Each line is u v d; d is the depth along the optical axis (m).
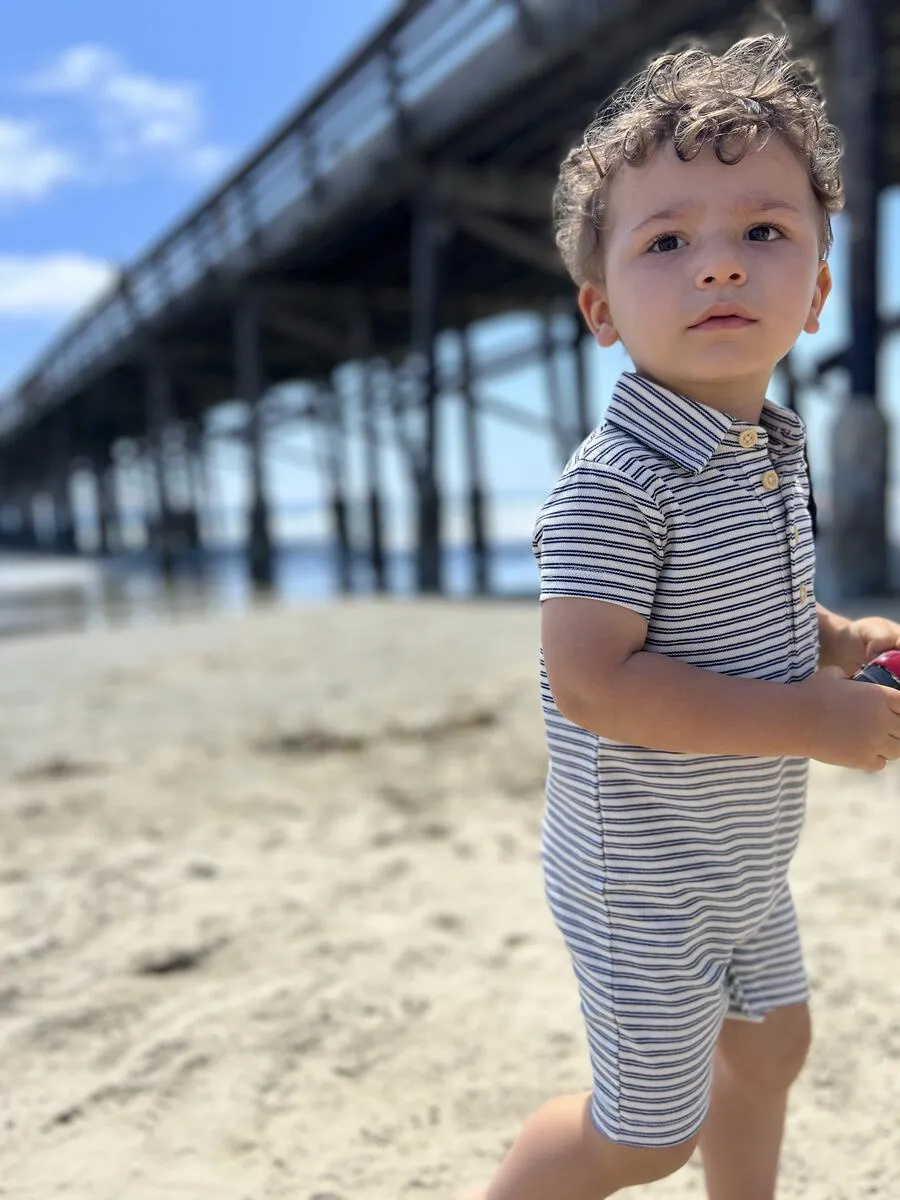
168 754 3.96
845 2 6.12
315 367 19.88
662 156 1.09
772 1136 1.35
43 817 3.28
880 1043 1.85
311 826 3.15
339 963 2.25
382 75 9.59
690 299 1.06
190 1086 1.81
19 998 2.13
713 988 1.15
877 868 2.58
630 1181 1.16
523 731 4.04
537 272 13.20
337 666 5.61
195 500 26.22
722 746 1.05
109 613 11.38
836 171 1.17
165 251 16.09
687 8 6.73
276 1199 1.52
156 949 2.31
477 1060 1.88
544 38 7.55
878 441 6.30
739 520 1.10
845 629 1.36
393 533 34.44
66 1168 1.60
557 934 2.37
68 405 25.11
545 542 1.11
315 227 11.34
